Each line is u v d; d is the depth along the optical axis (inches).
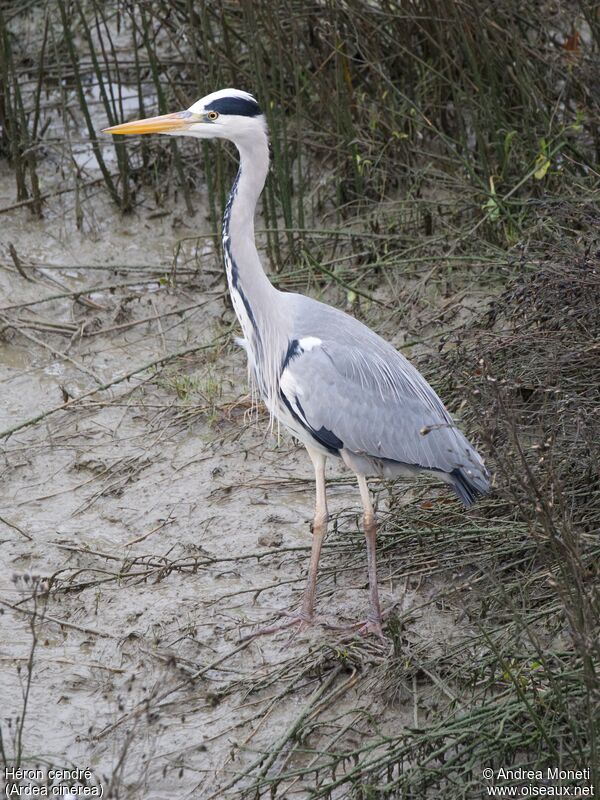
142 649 368.2
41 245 593.0
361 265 565.3
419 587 393.4
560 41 672.4
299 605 387.5
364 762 313.1
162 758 329.1
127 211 611.8
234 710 344.8
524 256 469.1
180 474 453.7
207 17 600.4
